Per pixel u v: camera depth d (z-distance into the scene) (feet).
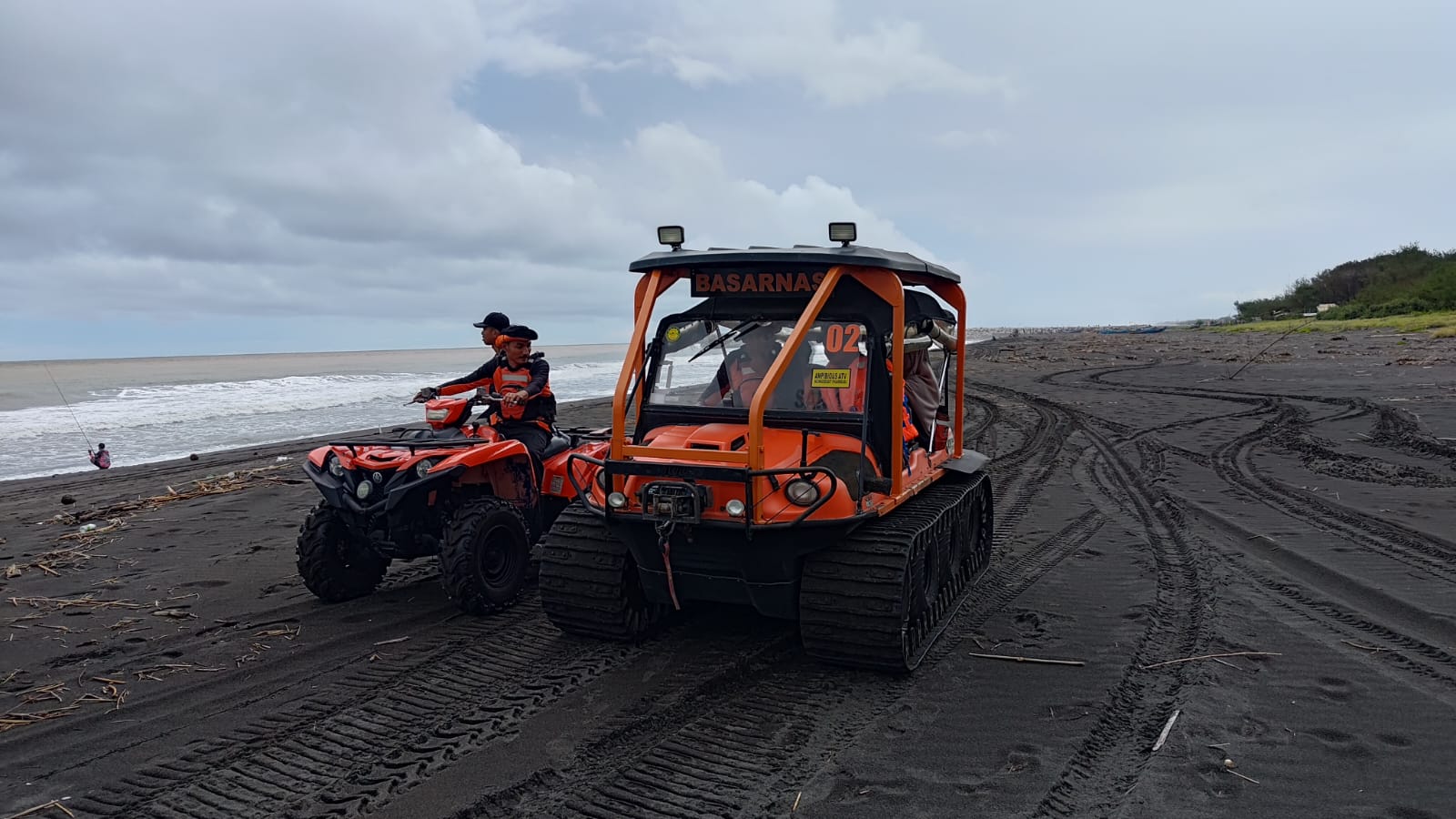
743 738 13.75
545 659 17.31
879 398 17.08
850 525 15.39
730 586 16.28
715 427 16.88
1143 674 15.99
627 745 13.58
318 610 21.04
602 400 81.66
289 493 37.14
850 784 12.22
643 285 18.74
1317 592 20.51
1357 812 11.21
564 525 17.97
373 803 12.00
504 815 11.62
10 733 14.53
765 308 17.95
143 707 15.46
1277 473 34.96
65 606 21.58
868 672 16.28
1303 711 14.25
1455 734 13.32
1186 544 25.17
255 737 14.15
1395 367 77.71
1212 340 156.56
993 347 174.19
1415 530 25.53
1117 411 57.72
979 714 14.43
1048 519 29.30
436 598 21.85
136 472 44.50
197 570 25.05
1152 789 11.92
